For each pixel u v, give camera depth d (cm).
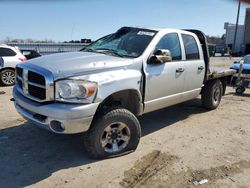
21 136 516
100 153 426
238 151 485
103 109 419
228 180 388
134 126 448
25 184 365
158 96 511
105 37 579
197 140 529
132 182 376
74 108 376
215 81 730
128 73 442
